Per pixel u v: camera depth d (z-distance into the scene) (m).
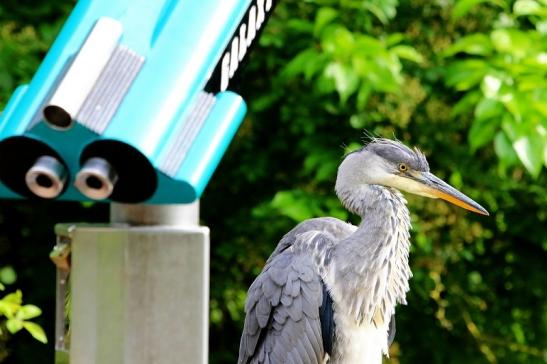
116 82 3.09
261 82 12.11
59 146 3.07
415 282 11.98
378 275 7.24
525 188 12.10
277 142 12.13
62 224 3.55
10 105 3.30
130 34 3.27
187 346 3.44
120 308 3.42
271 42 11.15
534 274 13.12
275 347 7.13
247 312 7.35
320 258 7.17
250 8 3.72
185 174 3.08
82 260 3.44
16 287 12.84
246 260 12.02
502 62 9.86
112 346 3.43
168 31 3.29
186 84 3.19
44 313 12.78
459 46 10.14
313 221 7.68
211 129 3.19
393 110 11.22
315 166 11.78
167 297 3.43
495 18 11.93
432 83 11.93
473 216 12.12
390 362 12.91
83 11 3.38
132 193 3.17
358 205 7.36
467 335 13.21
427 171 7.41
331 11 10.46
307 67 10.17
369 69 9.96
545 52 10.13
